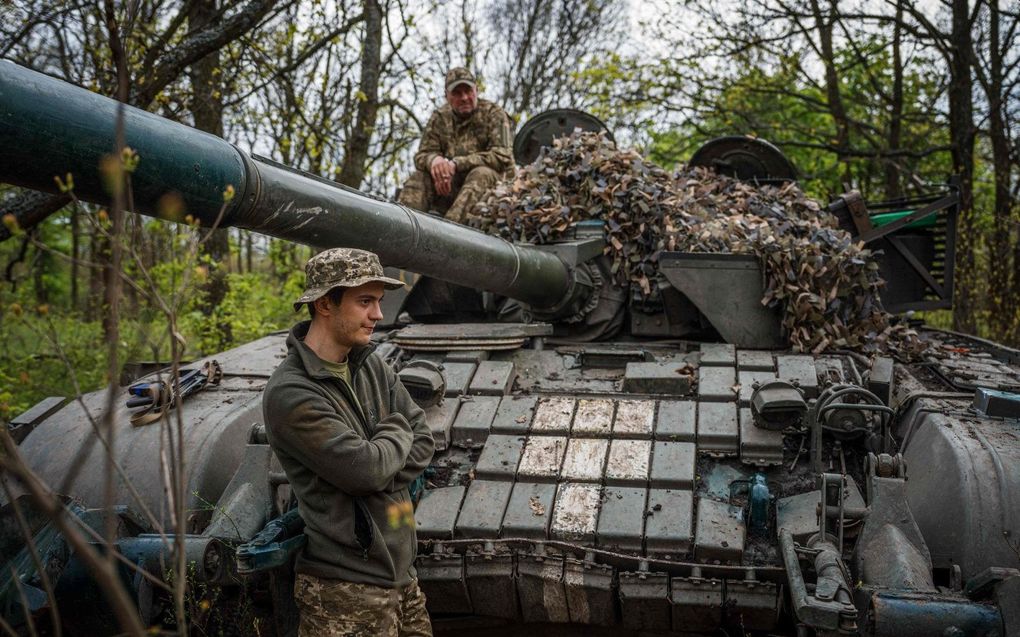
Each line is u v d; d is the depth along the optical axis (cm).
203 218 353
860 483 488
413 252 456
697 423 512
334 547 371
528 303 607
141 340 1161
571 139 723
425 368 540
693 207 679
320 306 373
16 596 400
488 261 516
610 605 449
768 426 493
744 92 1909
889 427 515
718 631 454
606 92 1900
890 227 797
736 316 607
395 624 378
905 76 2039
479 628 487
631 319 642
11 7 746
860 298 607
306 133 1241
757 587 428
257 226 375
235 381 582
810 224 677
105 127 303
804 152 2239
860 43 1986
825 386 542
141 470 484
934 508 458
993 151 1578
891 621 380
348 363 389
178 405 278
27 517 412
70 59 804
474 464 508
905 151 1669
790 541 429
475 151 814
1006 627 371
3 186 930
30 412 545
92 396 573
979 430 486
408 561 385
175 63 739
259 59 1077
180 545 278
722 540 439
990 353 705
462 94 804
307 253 1493
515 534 458
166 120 335
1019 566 424
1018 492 438
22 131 287
